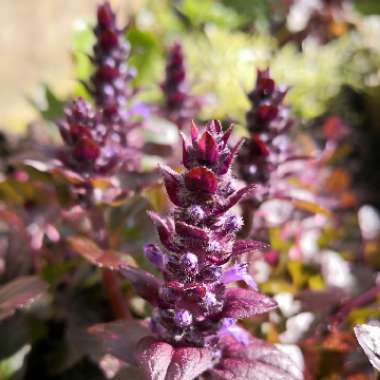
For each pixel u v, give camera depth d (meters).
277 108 0.24
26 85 0.59
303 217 0.33
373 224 0.40
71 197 0.28
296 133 0.46
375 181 0.56
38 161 0.25
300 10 0.70
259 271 0.29
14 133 0.46
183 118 0.34
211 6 0.74
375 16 0.78
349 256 0.37
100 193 0.26
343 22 0.69
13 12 0.58
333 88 0.64
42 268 0.29
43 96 0.41
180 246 0.17
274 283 0.30
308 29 0.69
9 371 0.27
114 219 0.28
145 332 0.21
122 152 0.26
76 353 0.27
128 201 0.28
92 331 0.21
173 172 0.17
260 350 0.20
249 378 0.19
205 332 0.19
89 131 0.24
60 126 0.25
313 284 0.31
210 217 0.17
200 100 0.35
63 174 0.25
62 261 0.30
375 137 0.61
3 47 0.58
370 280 0.32
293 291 0.30
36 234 0.32
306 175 0.37
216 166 0.17
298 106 0.60
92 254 0.24
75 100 0.25
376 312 0.26
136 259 0.27
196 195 0.17
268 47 0.69
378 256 0.36
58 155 0.26
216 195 0.17
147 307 0.28
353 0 0.83
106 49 0.28
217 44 0.65
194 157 0.17
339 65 0.67
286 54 0.67
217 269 0.17
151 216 0.18
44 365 0.29
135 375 0.21
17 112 0.54
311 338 0.26
